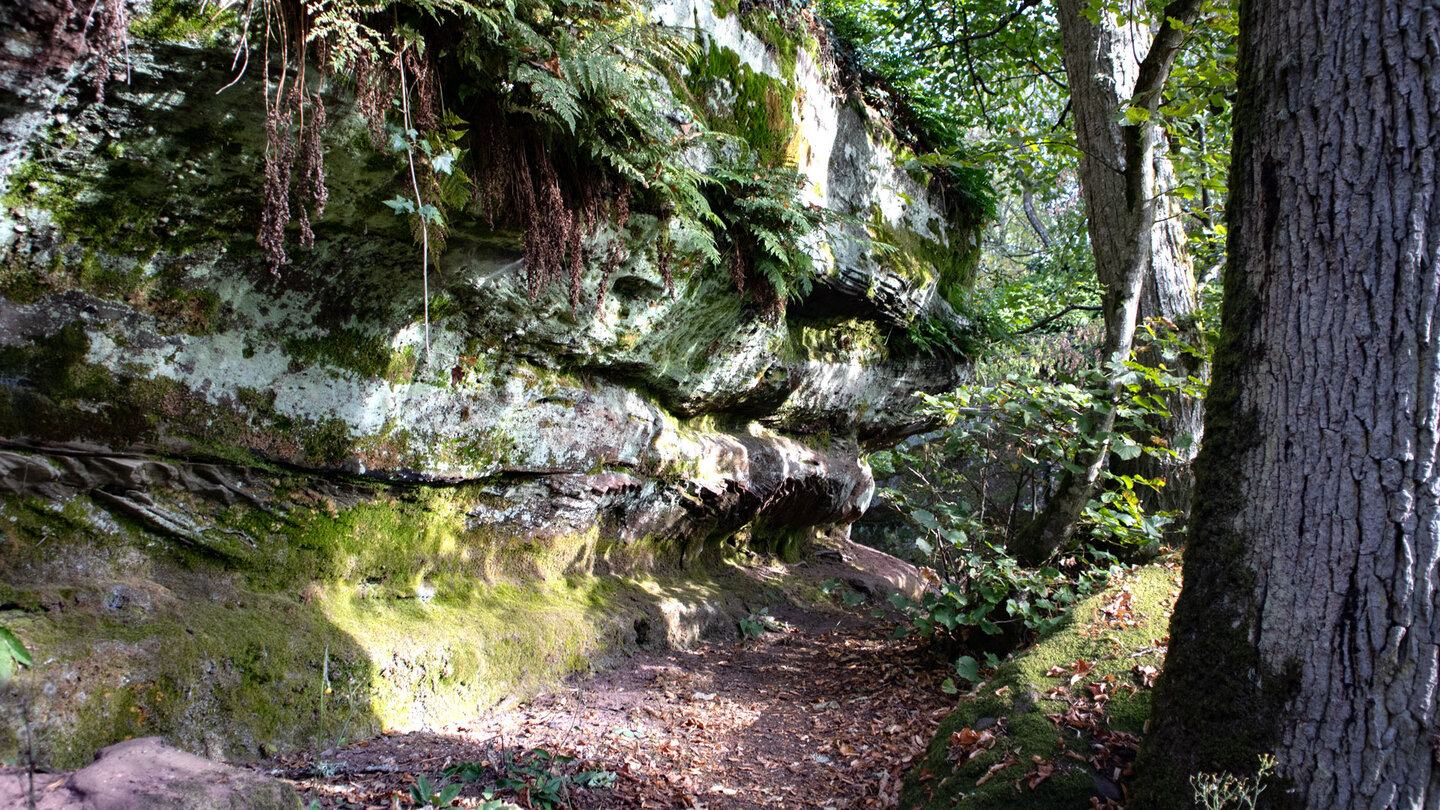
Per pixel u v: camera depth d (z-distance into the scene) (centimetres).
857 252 729
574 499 584
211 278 367
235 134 326
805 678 594
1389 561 228
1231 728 255
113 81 292
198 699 344
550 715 462
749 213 554
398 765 367
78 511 350
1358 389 236
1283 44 260
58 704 297
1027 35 991
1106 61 671
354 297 414
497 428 508
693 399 680
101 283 338
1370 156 238
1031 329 1130
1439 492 224
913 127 888
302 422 411
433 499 491
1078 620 445
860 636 732
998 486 983
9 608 315
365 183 364
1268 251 262
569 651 538
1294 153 254
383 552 467
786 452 833
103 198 325
